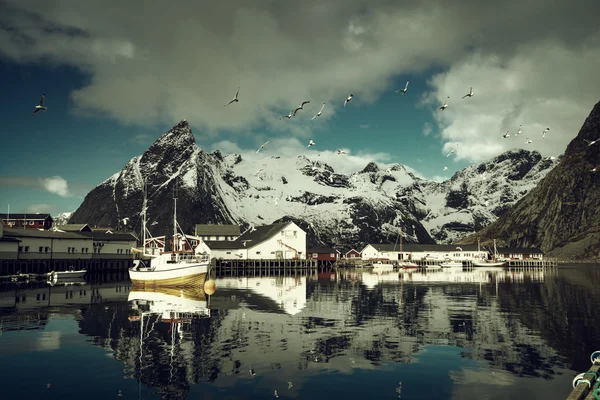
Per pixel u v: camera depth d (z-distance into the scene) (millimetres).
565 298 50625
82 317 36312
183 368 21703
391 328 31344
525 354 24156
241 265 125625
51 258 98312
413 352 24594
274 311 39562
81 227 147375
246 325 32469
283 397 17922
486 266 168500
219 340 27547
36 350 25156
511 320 34750
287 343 26672
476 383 19484
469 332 29969
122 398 17938
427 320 34750
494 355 23984
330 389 18812
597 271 132625
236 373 20969
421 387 18984
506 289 63281
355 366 22016
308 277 98125
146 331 30312
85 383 19641
